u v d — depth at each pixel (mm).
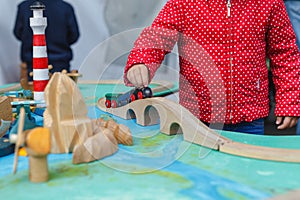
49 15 2209
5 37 2486
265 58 1241
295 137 912
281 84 1228
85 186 657
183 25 1182
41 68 1137
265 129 1233
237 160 773
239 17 1163
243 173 709
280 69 1235
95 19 2463
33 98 1167
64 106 794
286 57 1228
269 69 1307
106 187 653
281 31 1215
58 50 2256
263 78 1225
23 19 2254
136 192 635
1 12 2467
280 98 1220
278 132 1219
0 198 620
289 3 1336
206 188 649
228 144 829
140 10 2197
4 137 898
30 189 648
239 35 1165
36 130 661
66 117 801
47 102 793
